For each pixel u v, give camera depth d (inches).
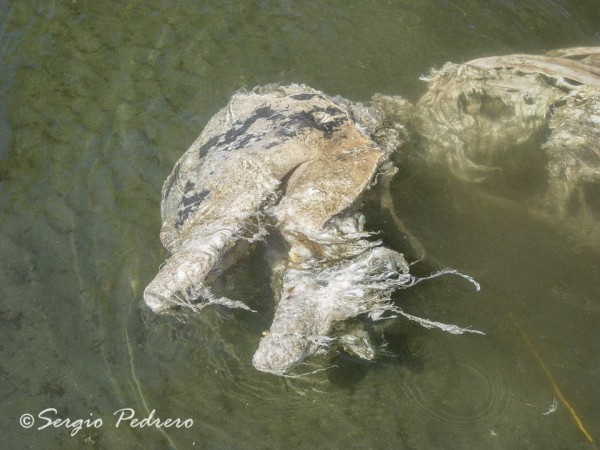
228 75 150.3
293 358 123.4
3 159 143.2
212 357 129.5
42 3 158.9
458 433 126.1
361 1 157.9
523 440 125.8
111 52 153.6
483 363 129.1
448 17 156.3
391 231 134.7
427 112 142.5
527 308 131.9
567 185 138.6
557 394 127.8
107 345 130.4
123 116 146.4
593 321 131.4
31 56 153.6
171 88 149.3
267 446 125.8
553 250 135.0
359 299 127.1
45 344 130.6
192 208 130.6
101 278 133.9
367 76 150.1
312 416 127.0
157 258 134.1
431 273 133.2
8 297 133.1
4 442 125.9
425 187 138.3
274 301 130.5
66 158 142.8
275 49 152.9
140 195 139.1
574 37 154.3
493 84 142.8
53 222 137.6
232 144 132.6
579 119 139.5
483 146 141.3
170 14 157.6
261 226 129.6
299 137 131.9
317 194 129.0
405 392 127.9
